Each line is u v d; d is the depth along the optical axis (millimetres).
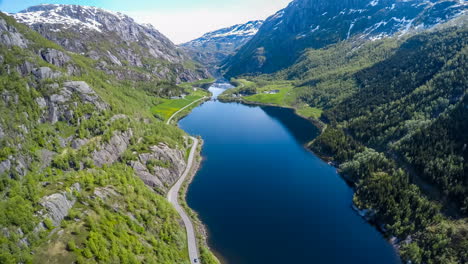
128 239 67750
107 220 70625
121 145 109875
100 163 96375
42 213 62375
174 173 119000
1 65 91688
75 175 81625
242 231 88375
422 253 75188
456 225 78375
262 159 142875
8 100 83438
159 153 118938
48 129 89750
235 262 76625
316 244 82875
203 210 99000
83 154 91875
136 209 81562
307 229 89312
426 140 109125
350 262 76188
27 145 79438
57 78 106938
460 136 102562
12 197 62625
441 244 74062
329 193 110500
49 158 83250
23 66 97375
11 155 71875
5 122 77125
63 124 96438
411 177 98812
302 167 133875
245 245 82500
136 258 63969
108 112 116688
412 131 120438
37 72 100312
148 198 90562
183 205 100312
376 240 84438
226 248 81375
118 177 90500
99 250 60875
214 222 92562
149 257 66250
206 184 117375
